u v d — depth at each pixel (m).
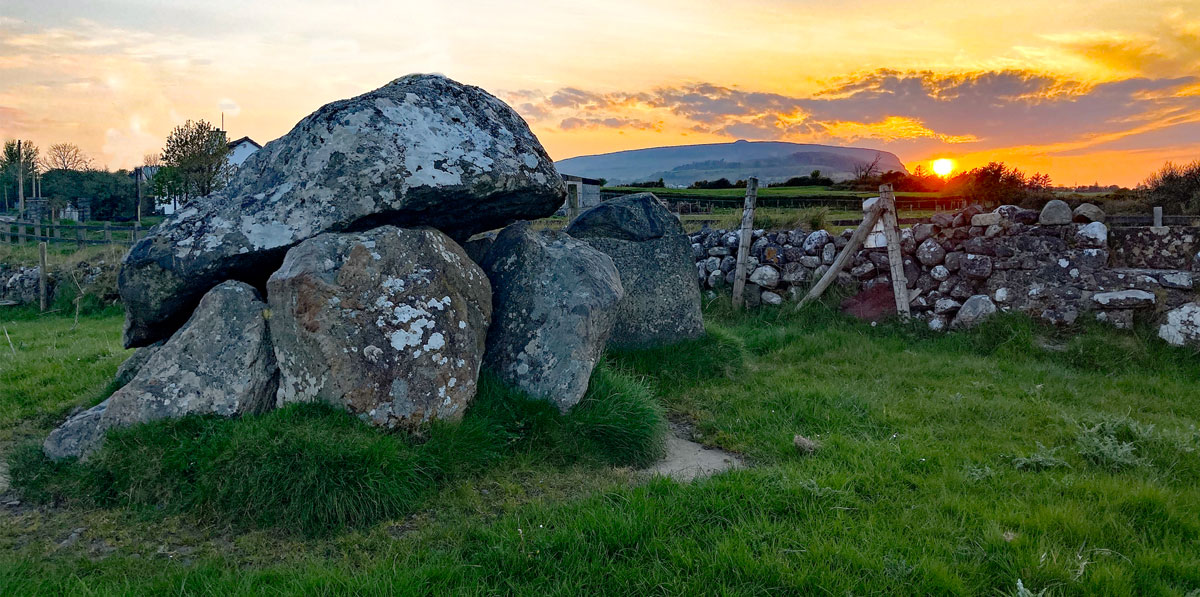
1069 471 5.14
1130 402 7.21
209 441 4.67
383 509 4.47
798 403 6.89
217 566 3.92
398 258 5.29
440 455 4.93
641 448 5.69
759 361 9.13
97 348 9.61
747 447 5.93
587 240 8.85
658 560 3.81
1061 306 9.55
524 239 6.38
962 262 10.33
